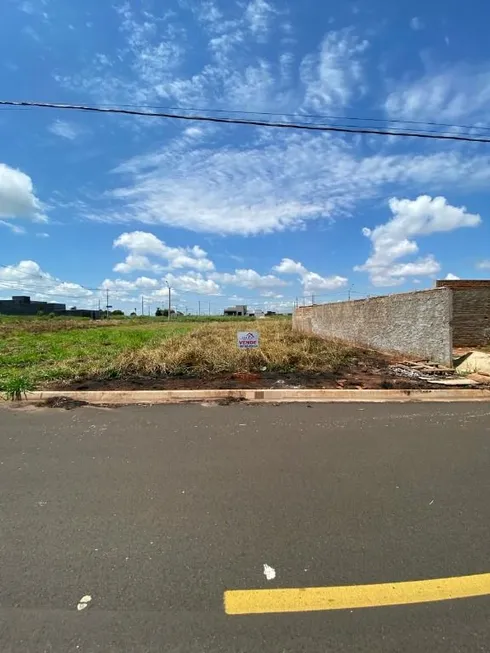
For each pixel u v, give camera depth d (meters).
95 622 2.11
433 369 10.23
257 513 3.21
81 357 12.60
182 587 2.37
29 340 20.75
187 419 6.05
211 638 2.01
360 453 4.54
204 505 3.34
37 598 2.28
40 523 3.07
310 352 13.12
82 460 4.36
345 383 8.70
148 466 4.18
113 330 32.75
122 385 8.45
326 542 2.81
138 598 2.28
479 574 2.48
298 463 4.25
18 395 7.45
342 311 19.22
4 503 3.39
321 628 2.07
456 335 15.63
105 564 2.58
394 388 8.14
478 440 5.02
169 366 10.27
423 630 2.06
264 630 2.06
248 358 11.11
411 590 2.34
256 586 2.38
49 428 5.59
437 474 3.96
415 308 12.39
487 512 3.23
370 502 3.39
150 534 2.92
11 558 2.64
